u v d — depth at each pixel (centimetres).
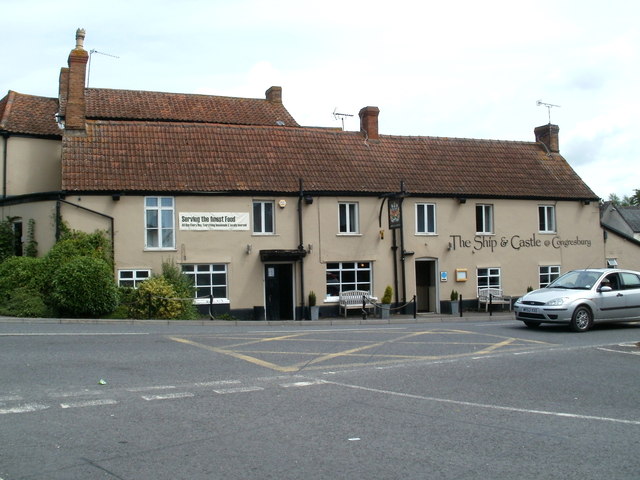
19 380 1001
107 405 855
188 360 1223
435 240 2856
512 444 700
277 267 2628
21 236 2434
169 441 695
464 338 1614
